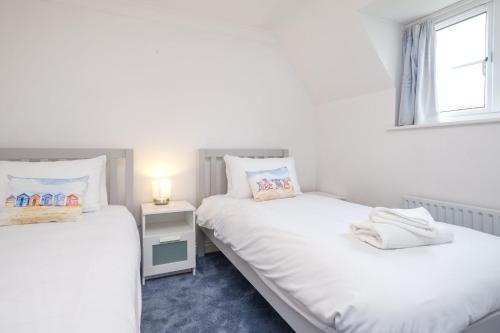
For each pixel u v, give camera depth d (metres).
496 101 1.83
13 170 1.78
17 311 0.72
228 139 2.82
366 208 1.98
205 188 2.72
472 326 0.91
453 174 1.95
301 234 1.34
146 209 2.19
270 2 2.34
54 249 1.18
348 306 0.85
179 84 2.59
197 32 2.64
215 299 1.86
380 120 2.47
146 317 1.65
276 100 3.05
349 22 2.24
